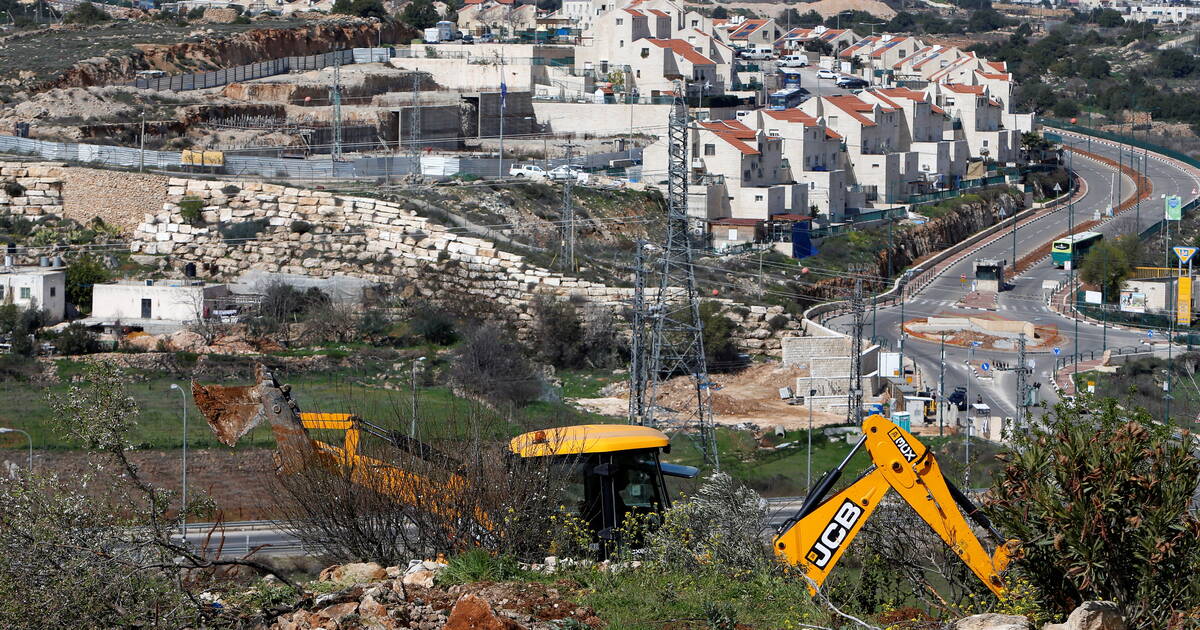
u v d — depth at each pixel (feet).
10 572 167.53
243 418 219.61
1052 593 167.53
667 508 222.69
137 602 170.91
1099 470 159.12
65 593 167.12
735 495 228.84
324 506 215.10
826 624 175.32
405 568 196.13
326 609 166.81
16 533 169.48
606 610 175.01
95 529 176.86
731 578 196.54
